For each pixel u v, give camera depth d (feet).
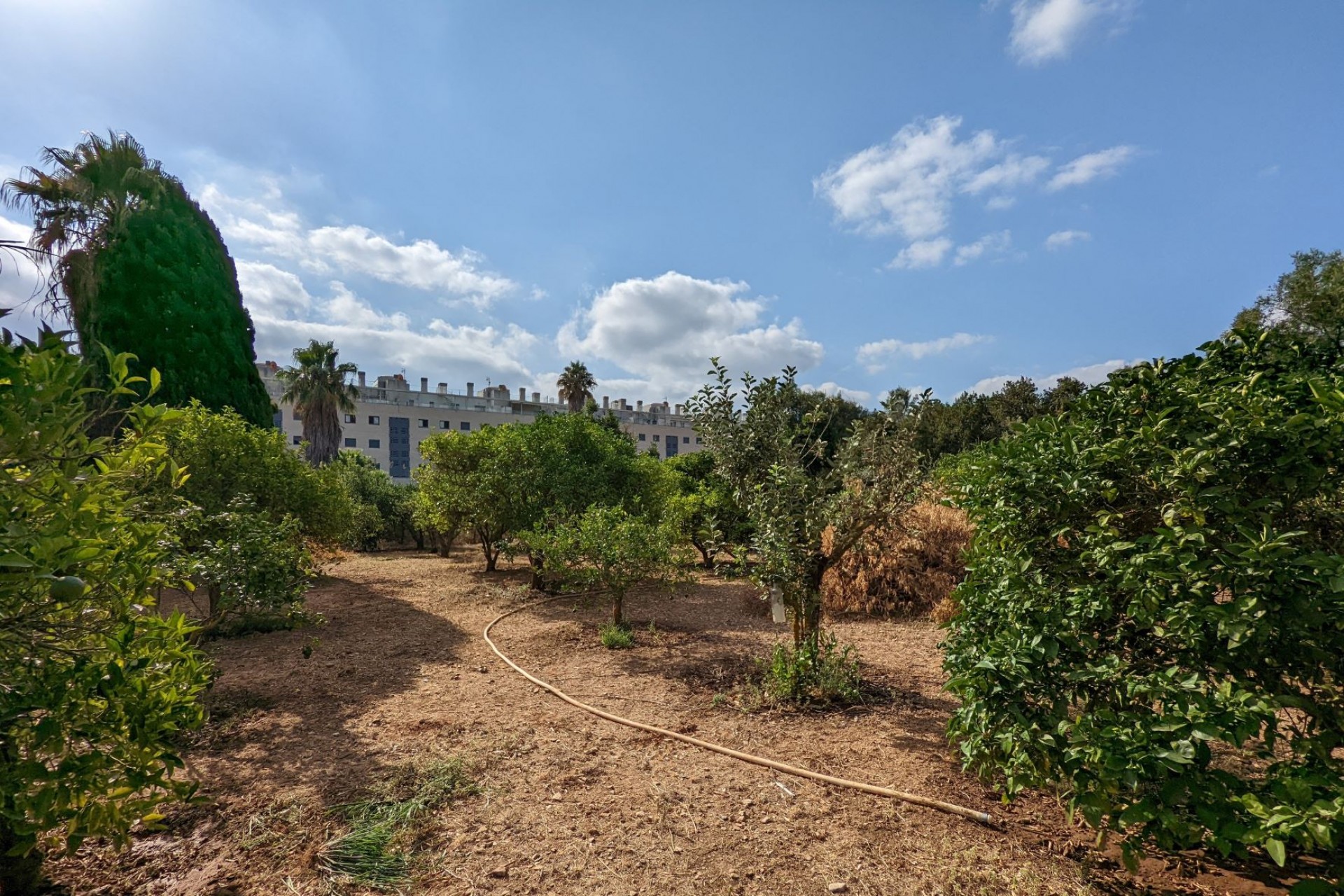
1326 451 6.99
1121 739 7.20
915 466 15.03
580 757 12.32
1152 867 8.47
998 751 8.87
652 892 8.11
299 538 24.94
